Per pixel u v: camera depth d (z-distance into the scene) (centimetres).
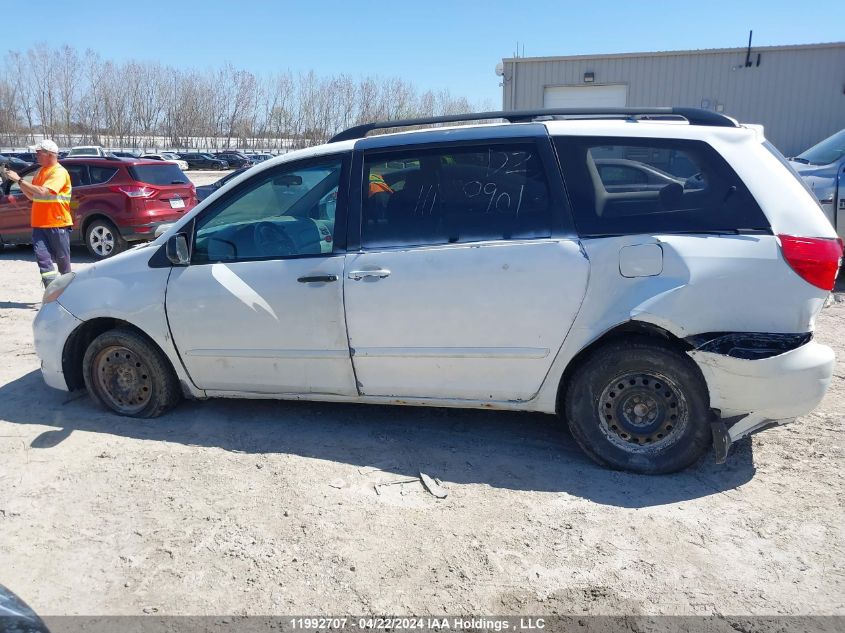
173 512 321
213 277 392
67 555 290
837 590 262
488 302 347
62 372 435
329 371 382
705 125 356
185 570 279
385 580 272
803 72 1661
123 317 410
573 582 270
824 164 810
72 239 1104
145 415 427
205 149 8312
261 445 390
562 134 354
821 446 379
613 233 337
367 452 381
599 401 347
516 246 345
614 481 344
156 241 418
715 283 320
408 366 367
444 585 269
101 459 374
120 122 8112
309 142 8200
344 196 375
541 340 345
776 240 320
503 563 282
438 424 417
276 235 395
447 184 363
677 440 341
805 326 320
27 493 338
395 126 402
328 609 256
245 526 309
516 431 406
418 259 357
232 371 402
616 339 341
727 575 272
